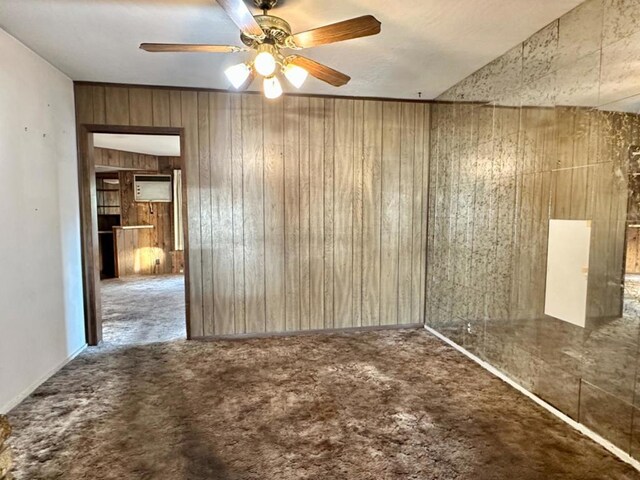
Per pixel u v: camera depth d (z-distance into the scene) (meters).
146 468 1.97
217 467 1.98
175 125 3.77
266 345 3.78
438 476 1.92
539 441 2.21
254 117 3.91
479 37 2.68
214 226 3.92
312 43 2.09
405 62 3.13
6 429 1.36
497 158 3.09
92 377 3.03
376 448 2.14
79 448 2.13
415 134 4.23
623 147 2.04
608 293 2.15
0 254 2.43
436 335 4.11
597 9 2.16
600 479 1.91
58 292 3.18
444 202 3.96
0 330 2.43
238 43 2.75
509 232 2.96
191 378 3.02
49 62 3.08
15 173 2.61
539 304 2.67
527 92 2.73
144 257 7.94
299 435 2.26
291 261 4.09
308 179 4.06
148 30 2.54
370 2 2.22
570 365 2.41
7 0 2.15
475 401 2.68
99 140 5.93
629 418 2.04
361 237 4.22
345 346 3.76
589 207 2.26
